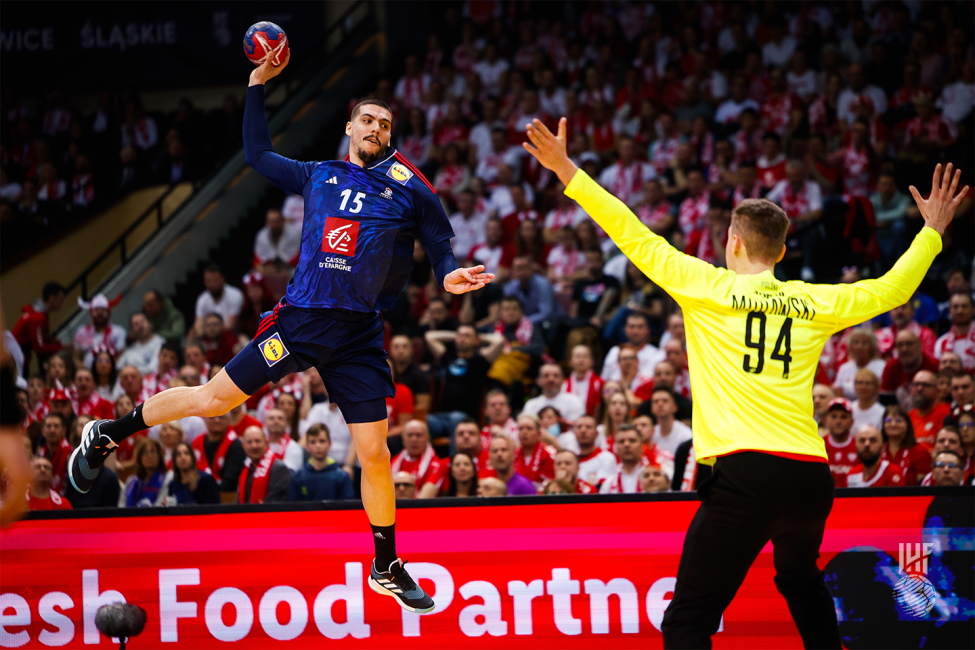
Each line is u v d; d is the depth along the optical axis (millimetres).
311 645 16047
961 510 15508
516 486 23047
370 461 12836
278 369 12617
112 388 33688
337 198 12648
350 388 12734
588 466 25109
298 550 16125
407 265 13008
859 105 42125
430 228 12992
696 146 43094
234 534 16203
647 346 31922
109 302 41969
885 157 40281
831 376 30609
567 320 36219
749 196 39156
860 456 22328
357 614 16062
